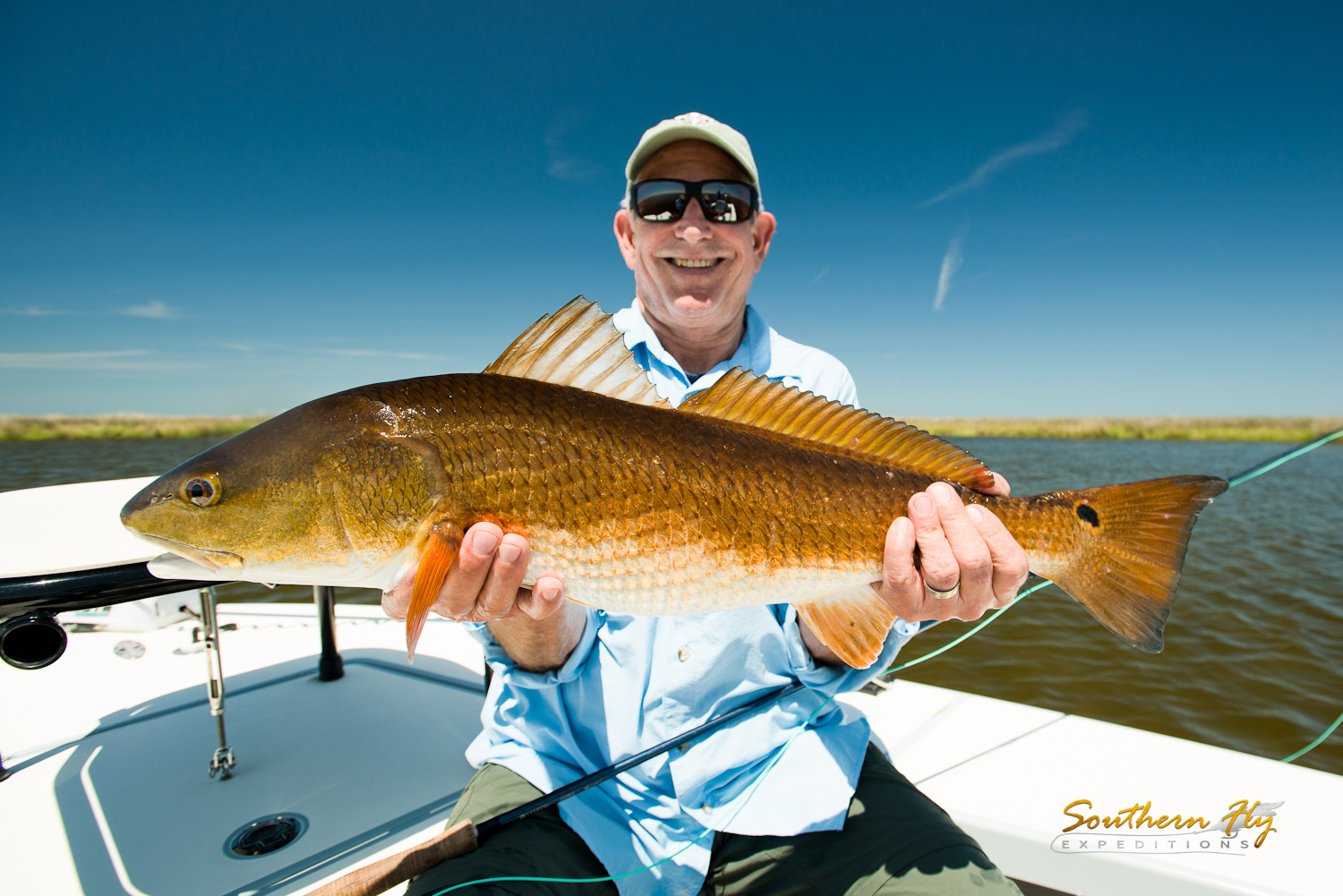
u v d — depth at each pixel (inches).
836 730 26.6
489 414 21.0
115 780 27.8
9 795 26.8
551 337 22.2
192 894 22.7
